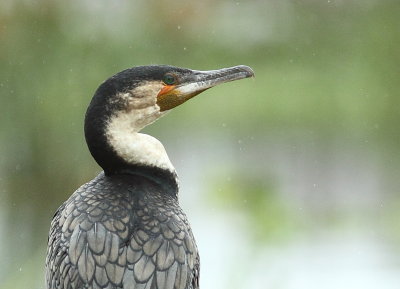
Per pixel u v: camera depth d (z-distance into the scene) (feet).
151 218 23.18
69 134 48.49
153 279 22.13
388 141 74.49
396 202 58.29
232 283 41.86
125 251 22.43
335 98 76.69
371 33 76.43
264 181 60.59
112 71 50.83
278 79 76.89
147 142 24.81
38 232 46.57
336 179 66.80
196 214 52.60
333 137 75.56
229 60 69.51
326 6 77.15
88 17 51.39
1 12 50.06
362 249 49.78
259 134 76.02
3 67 49.24
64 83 49.34
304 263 47.14
